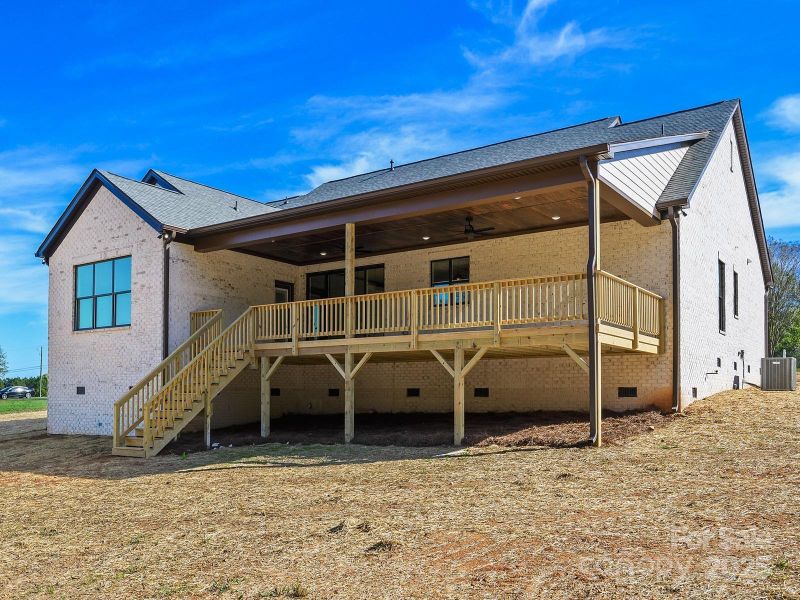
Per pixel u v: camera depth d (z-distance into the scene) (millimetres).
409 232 15477
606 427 11891
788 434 10500
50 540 7258
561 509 6961
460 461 10227
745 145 18609
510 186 11547
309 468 10617
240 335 14852
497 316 11719
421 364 16844
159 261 15852
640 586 4715
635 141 12211
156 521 7785
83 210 17625
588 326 10641
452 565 5477
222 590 5352
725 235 16938
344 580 5344
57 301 17938
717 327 15891
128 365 16188
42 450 14695
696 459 9180
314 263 19234
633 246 13875
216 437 14891
